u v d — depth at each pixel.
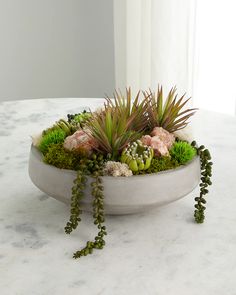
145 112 1.28
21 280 1.07
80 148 1.20
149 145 1.21
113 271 1.10
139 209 1.19
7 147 1.64
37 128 1.78
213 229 1.23
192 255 1.14
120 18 2.94
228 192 1.39
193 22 2.68
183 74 2.74
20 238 1.21
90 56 3.32
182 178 1.20
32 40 3.23
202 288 1.05
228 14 2.61
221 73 2.70
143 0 2.77
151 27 2.73
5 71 3.26
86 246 1.15
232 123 1.79
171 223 1.26
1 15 3.14
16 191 1.40
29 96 3.35
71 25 3.24
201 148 1.27
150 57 2.81
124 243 1.18
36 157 1.25
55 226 1.25
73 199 1.17
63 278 1.08
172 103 1.27
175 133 1.30
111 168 1.16
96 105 1.98
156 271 1.09
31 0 3.15
